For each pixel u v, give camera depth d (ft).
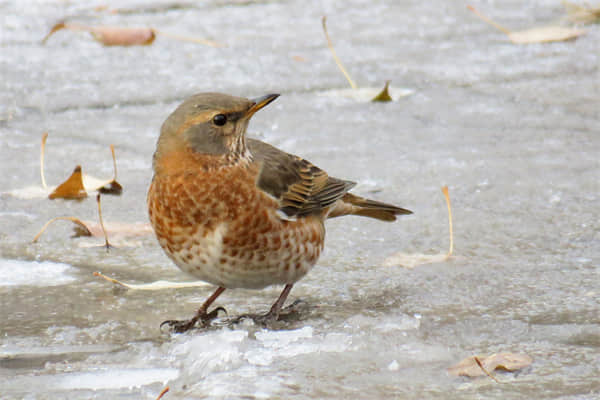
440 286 30.60
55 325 27.61
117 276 32.12
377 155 45.16
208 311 29.32
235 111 28.19
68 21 71.36
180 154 27.58
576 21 70.54
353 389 22.59
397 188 40.83
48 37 66.69
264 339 26.37
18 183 41.52
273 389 22.54
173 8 76.28
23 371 24.18
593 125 48.75
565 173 41.81
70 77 58.49
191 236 27.71
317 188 30.94
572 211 37.40
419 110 52.29
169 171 27.68
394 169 43.16
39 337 26.66
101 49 65.21
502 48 64.03
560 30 66.13
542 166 42.86
